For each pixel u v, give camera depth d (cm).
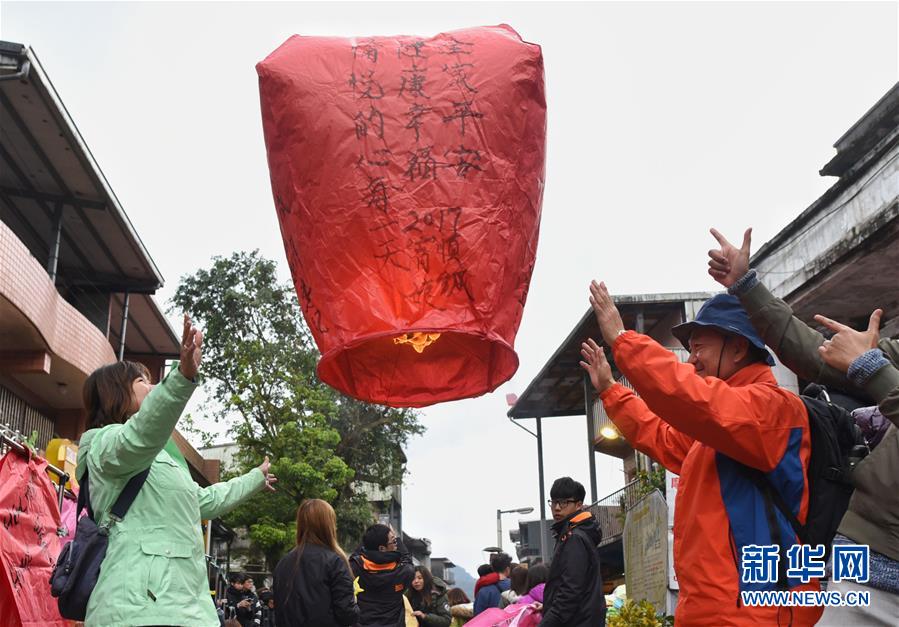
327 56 320
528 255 326
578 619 465
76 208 1403
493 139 316
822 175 1222
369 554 604
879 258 886
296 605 470
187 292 2331
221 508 363
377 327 303
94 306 1662
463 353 352
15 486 426
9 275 1103
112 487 296
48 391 1484
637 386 259
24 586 416
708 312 288
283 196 320
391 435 2591
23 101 1120
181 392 280
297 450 2050
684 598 264
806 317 1027
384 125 312
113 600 281
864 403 307
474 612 786
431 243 308
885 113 1100
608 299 272
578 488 496
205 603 301
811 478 261
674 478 868
